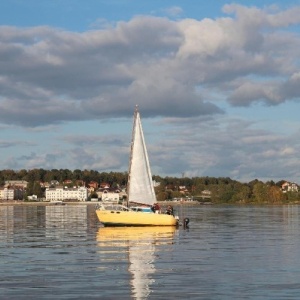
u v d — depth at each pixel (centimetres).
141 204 10512
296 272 4522
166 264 5025
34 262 5203
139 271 4616
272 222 13162
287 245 6812
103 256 5672
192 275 4400
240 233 9019
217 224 12200
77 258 5500
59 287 3919
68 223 12769
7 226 11581
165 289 3844
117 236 8256
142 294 3684
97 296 3625
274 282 4075
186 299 3534
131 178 10525
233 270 4647
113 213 10325
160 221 10288
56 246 6762
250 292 3728
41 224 12412
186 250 6238
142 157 10544
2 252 6109
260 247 6569
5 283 4075
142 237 8069
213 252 6009
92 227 10719
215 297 3584
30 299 3541
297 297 3569
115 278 4272
